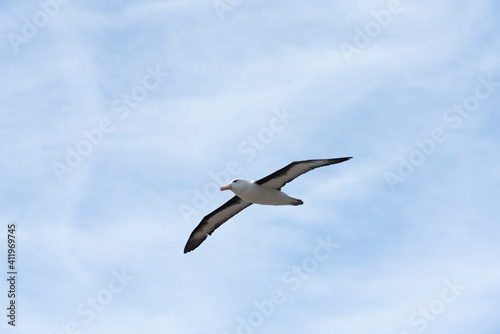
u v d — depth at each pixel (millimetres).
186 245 25078
